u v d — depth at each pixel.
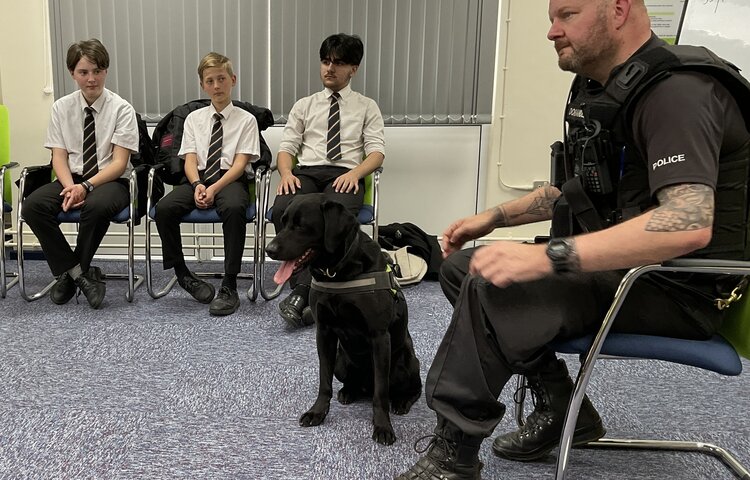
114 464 1.47
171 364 2.07
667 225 0.95
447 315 2.63
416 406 1.80
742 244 1.13
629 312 1.16
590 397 1.89
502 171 3.41
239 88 3.27
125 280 3.08
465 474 1.24
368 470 1.46
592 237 0.99
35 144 3.34
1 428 1.63
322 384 1.68
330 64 2.88
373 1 3.16
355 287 1.53
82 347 2.21
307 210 1.54
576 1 1.11
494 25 3.21
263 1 3.17
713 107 1.03
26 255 3.47
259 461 1.50
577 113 1.22
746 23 2.86
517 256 1.00
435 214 3.50
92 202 2.60
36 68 3.26
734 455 1.57
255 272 2.74
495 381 1.18
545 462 1.52
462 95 3.28
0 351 2.16
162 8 3.16
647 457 1.55
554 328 1.12
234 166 2.81
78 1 3.14
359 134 2.98
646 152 1.08
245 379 1.96
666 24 2.92
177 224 2.71
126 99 3.26
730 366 1.13
